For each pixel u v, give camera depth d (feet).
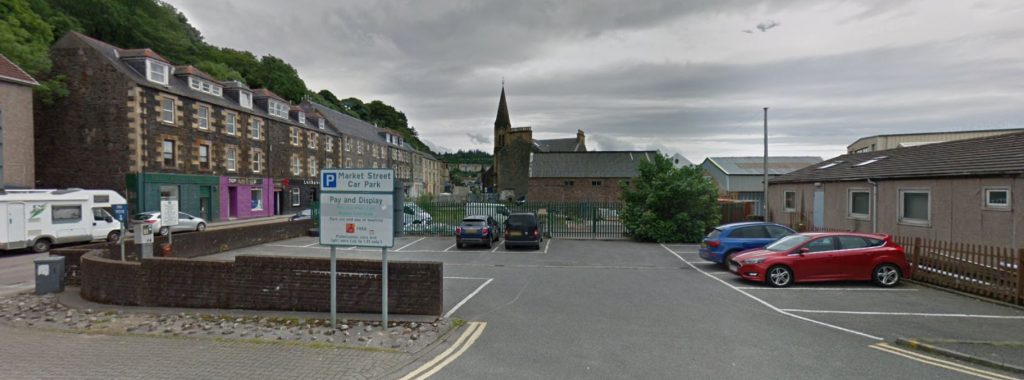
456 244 71.61
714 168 157.17
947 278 37.93
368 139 200.54
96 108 93.30
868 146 107.96
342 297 28.30
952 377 19.11
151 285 29.73
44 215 63.98
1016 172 36.83
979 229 41.04
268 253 61.77
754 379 18.70
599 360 20.84
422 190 282.36
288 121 144.36
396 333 24.41
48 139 94.38
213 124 113.39
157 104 97.40
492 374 19.04
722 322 27.66
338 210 24.81
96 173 93.20
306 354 21.15
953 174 43.29
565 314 29.48
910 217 50.19
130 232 85.66
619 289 38.11
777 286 39.09
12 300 31.86
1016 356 20.97
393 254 62.39
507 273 46.57
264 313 27.91
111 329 24.79
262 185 131.85
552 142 298.97
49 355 20.81
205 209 111.34
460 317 28.50
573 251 65.77
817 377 18.98
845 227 61.67
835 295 35.68
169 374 18.69
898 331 26.00
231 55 206.08
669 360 20.88
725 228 50.34
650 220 76.38
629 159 186.50
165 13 174.29
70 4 131.54
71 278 37.47
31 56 89.25
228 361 20.15
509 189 236.63
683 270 48.88
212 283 29.19
